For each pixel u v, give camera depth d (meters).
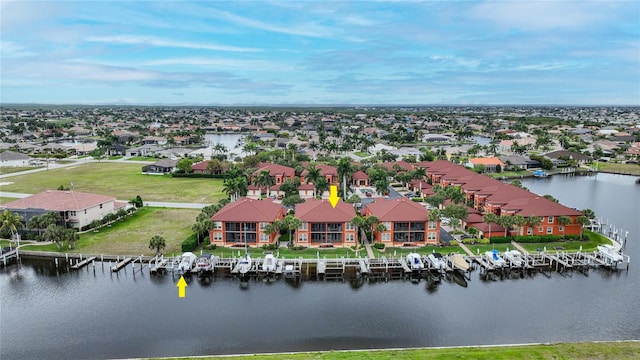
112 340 52.97
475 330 55.34
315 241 83.81
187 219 101.56
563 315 59.19
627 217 107.75
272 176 136.00
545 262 76.19
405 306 61.84
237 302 63.00
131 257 77.94
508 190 103.56
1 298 63.97
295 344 52.09
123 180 152.12
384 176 132.12
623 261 77.50
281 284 69.31
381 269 74.19
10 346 51.75
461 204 100.50
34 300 63.41
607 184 156.50
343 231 83.50
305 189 129.88
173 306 61.62
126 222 98.94
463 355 47.44
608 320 57.81
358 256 78.56
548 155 199.25
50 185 140.62
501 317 58.59
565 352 48.03
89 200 96.38
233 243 83.88
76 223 91.31
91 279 70.62
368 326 56.28
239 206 86.56
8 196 123.06
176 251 80.88
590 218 93.38
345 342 52.59
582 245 83.06
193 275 72.62
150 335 54.00
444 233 91.00
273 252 80.38
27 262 77.19
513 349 49.03
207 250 81.62
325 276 72.19
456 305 62.16
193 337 53.59
